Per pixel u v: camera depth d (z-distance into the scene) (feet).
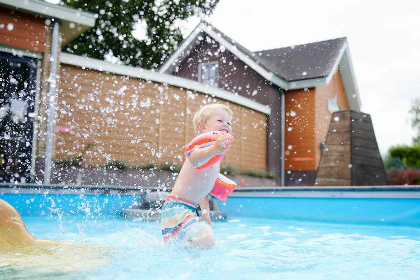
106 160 29.58
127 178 30.12
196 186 8.41
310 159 46.50
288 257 6.97
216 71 50.08
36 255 6.00
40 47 25.94
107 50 53.57
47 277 4.88
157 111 33.35
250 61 46.21
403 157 80.59
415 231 12.19
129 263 5.78
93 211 17.03
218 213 16.42
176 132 34.58
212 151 7.27
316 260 6.70
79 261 5.74
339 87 56.49
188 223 7.76
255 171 42.09
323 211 16.63
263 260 6.57
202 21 48.14
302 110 47.65
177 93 35.01
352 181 25.90
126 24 52.80
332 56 50.14
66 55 28.22
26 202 15.89
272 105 47.01
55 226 11.75
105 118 30.09
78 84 28.99
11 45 24.94
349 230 12.41
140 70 32.04
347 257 7.06
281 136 48.16
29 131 25.80
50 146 25.14
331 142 27.32
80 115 28.78
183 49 50.19
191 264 5.92
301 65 50.24
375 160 27.50
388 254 7.48
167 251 6.97
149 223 13.44
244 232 11.55
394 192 14.97
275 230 12.21
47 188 16.44
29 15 25.61
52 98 25.91
